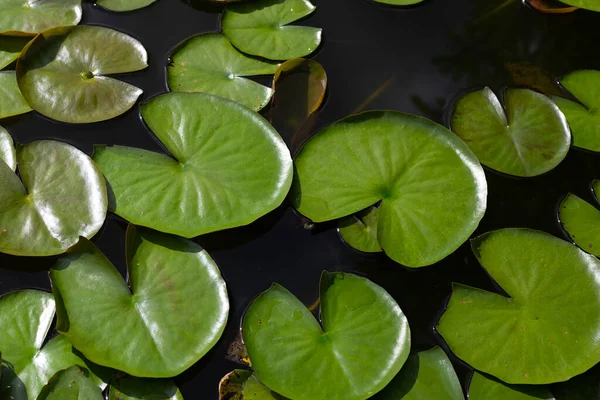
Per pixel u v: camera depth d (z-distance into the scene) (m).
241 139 1.55
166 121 1.56
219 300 1.48
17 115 1.58
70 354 1.45
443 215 1.53
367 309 1.48
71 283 1.47
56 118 1.57
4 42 1.61
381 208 1.54
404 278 1.52
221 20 1.65
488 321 1.49
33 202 1.50
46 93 1.58
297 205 1.54
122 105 1.59
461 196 1.54
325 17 1.70
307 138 1.57
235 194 1.52
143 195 1.52
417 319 1.50
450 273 1.53
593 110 1.63
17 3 1.64
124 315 1.46
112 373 1.44
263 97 1.60
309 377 1.45
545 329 1.49
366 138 1.57
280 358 1.46
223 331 1.47
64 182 1.51
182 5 1.68
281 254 1.52
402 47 1.68
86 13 1.66
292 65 1.61
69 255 1.48
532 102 1.62
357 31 1.69
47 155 1.52
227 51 1.63
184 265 1.49
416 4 1.72
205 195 1.52
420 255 1.51
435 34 1.70
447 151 1.56
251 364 1.45
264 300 1.48
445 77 1.66
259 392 1.45
